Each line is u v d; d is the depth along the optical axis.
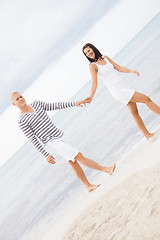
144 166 3.27
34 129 3.87
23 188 11.32
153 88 7.53
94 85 4.04
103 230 2.62
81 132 11.21
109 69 4.11
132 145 4.98
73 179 6.52
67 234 3.06
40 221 5.32
